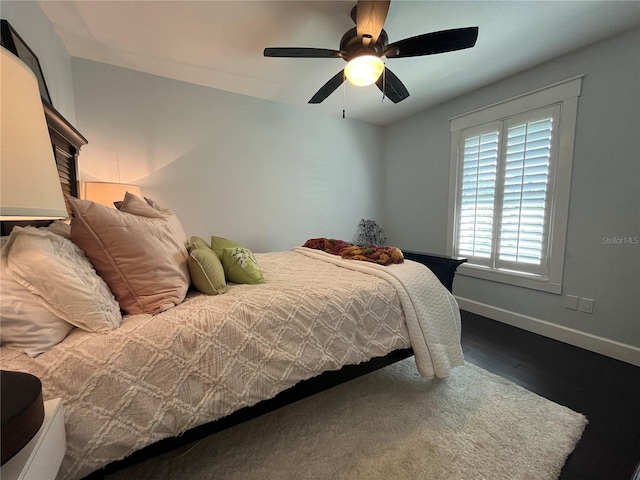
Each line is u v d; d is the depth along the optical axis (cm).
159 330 99
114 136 251
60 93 206
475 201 303
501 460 121
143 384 93
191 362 101
